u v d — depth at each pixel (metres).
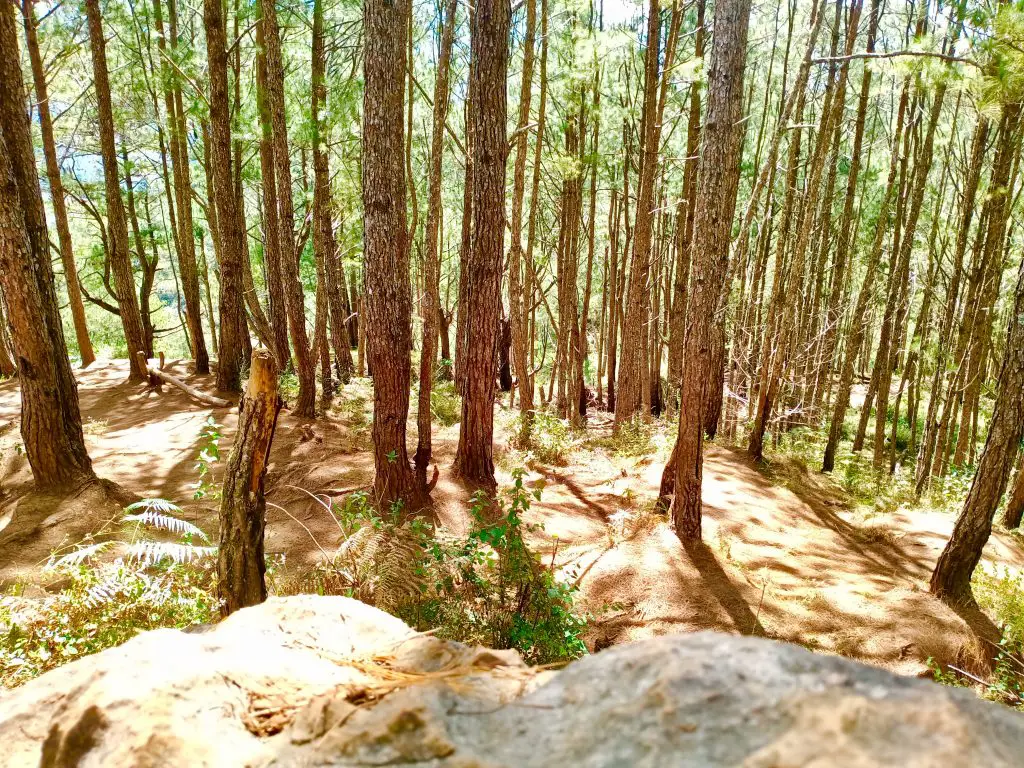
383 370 7.71
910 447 17.75
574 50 13.13
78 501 6.90
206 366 17.16
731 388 17.31
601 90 16.45
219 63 12.52
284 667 1.54
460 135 18.20
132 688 1.30
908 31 13.70
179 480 8.76
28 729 1.41
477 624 4.43
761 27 18.91
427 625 4.33
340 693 1.30
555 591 4.65
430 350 8.50
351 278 24.19
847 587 6.98
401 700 1.19
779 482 11.23
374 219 7.43
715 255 7.43
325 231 14.92
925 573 7.77
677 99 18.47
